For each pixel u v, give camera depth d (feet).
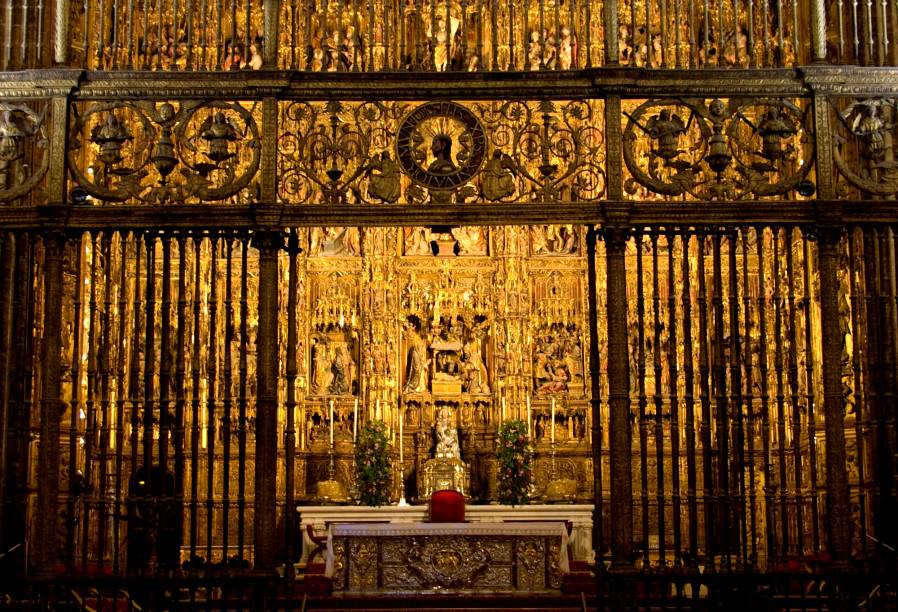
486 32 64.59
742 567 36.86
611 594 35.70
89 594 41.37
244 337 38.17
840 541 36.19
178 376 38.06
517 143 38.68
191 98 38.60
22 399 37.73
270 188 37.96
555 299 66.59
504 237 67.15
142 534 37.37
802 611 37.76
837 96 38.52
